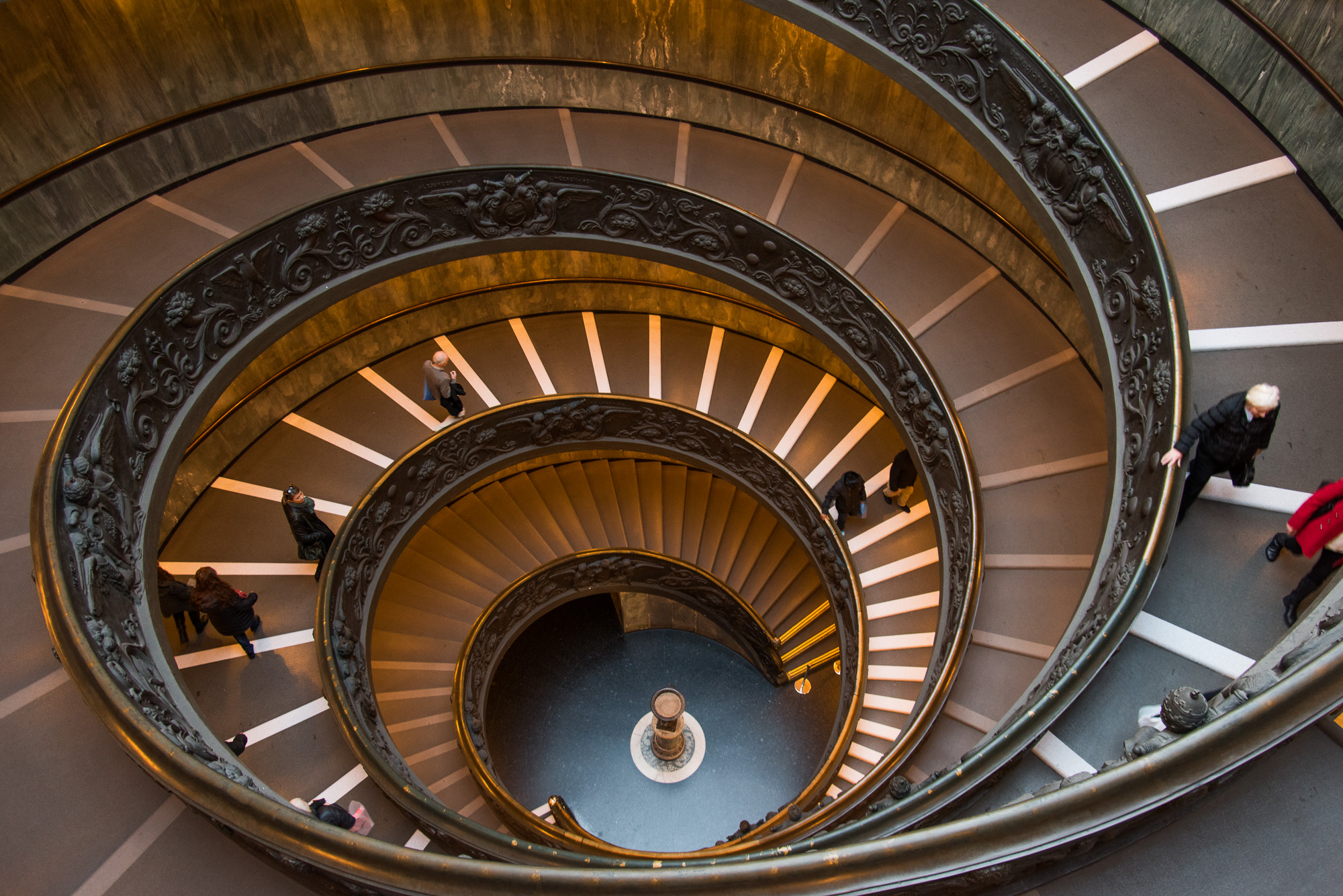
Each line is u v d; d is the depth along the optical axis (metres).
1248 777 4.09
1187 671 5.98
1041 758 5.82
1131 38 9.75
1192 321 7.60
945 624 10.91
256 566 13.20
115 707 5.70
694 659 20.34
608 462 19.25
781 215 14.39
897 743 9.72
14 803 5.88
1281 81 8.46
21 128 10.80
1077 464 11.21
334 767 11.02
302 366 15.10
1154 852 4.01
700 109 15.29
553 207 14.19
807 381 16.89
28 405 9.90
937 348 12.71
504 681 20.08
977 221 13.55
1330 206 8.09
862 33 10.99
